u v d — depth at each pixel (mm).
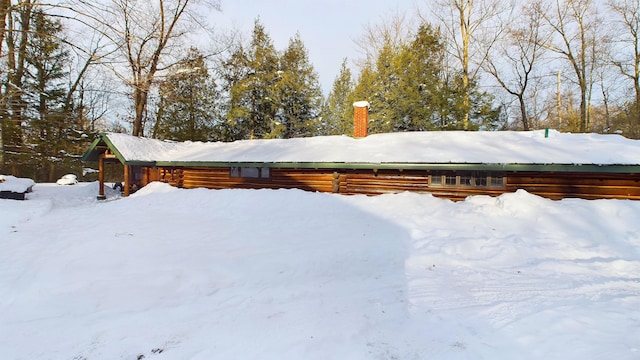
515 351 3201
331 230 8250
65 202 14391
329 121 34188
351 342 3564
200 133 26562
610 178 9625
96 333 3879
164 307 4539
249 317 4211
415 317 4090
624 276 5316
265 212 9938
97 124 34188
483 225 7859
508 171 10539
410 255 6559
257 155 13750
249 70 25984
